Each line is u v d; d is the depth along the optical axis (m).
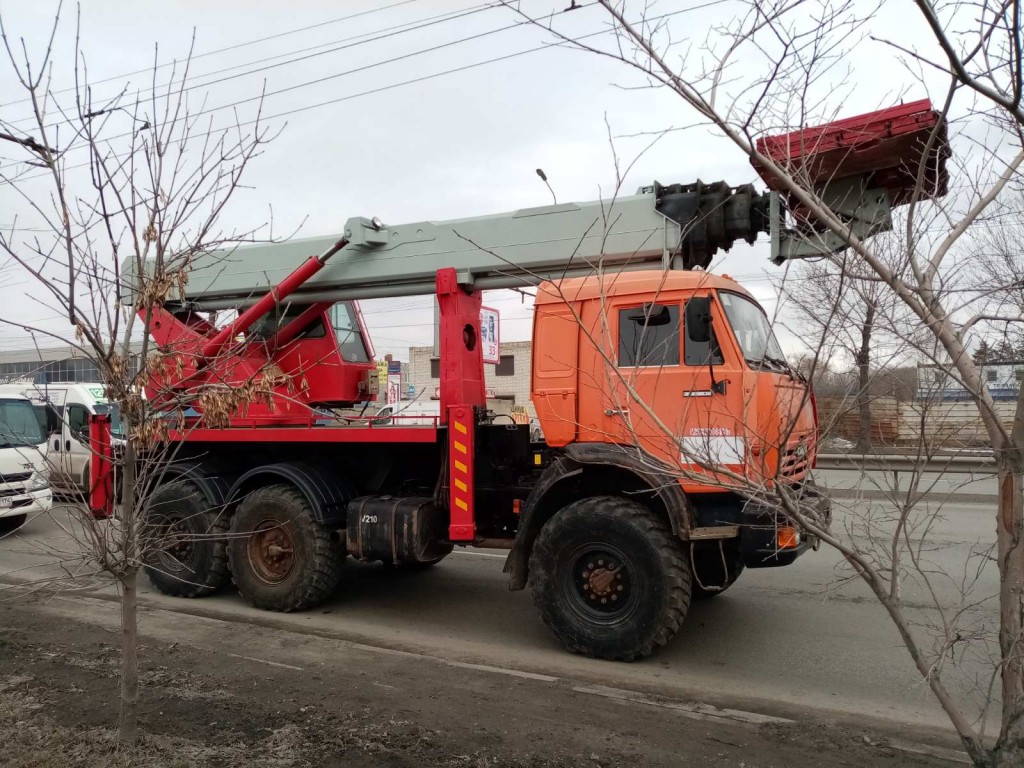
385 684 4.42
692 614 6.14
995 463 2.40
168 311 6.53
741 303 5.16
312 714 3.88
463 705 4.10
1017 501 2.27
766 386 4.68
